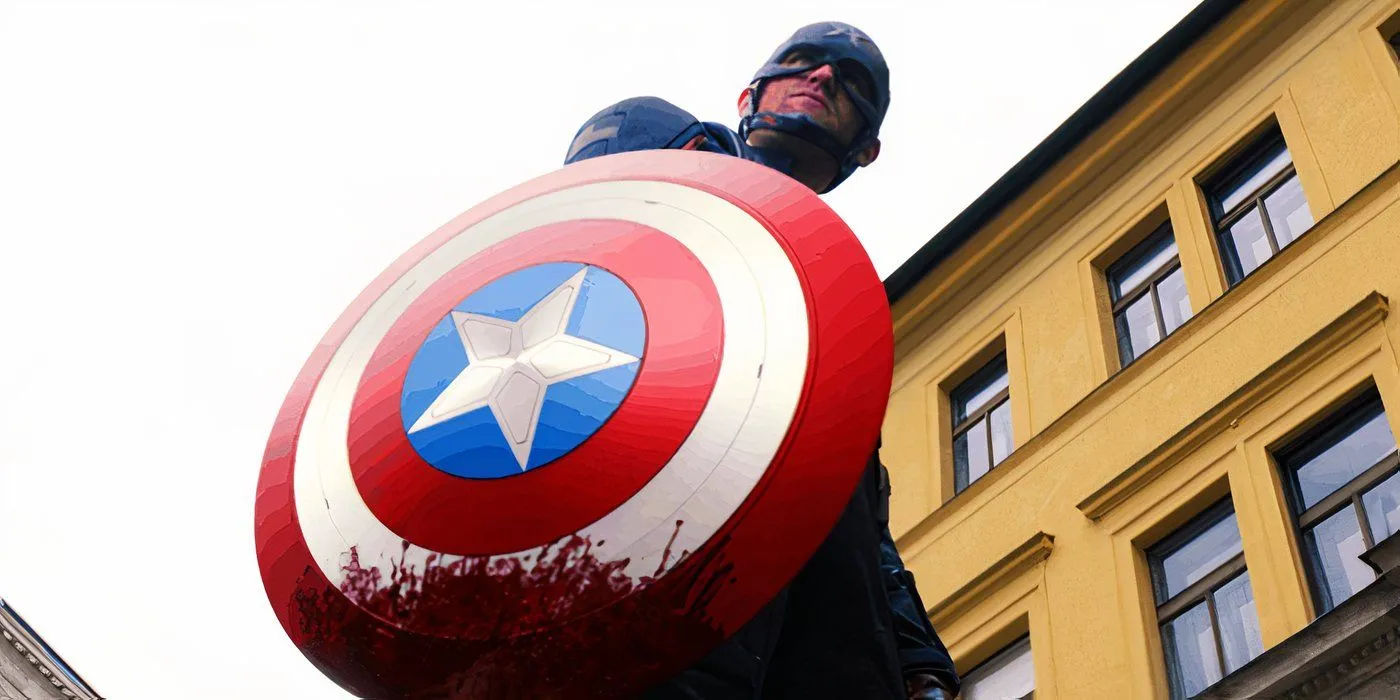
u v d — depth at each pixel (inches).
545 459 63.3
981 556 555.8
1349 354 464.8
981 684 526.3
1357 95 546.3
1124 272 613.0
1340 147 535.5
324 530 68.0
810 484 62.4
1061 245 647.8
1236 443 479.2
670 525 61.5
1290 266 513.3
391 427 68.1
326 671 66.9
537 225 75.7
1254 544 442.9
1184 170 608.4
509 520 62.9
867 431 64.2
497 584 62.1
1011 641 525.7
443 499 64.3
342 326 79.3
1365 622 360.8
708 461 62.5
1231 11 619.2
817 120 97.9
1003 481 571.8
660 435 63.2
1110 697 457.7
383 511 66.1
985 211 681.0
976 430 629.9
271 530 71.0
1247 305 520.4
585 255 71.7
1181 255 575.8
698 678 66.3
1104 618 482.3
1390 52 548.4
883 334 67.0
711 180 74.2
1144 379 542.0
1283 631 413.4
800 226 70.1
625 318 67.5
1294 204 550.6
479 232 78.2
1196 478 486.0
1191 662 450.3
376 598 64.4
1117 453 530.3
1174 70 633.6
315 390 75.6
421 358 70.1
